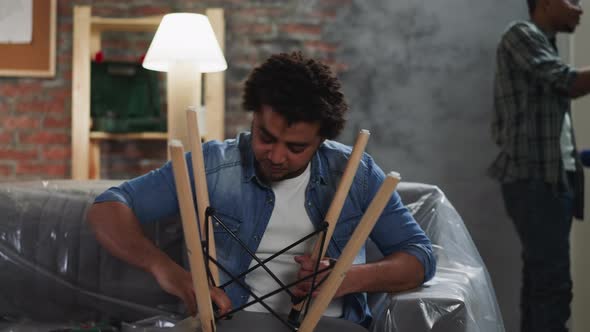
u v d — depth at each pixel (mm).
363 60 3529
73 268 1663
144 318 1646
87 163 3379
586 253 2883
